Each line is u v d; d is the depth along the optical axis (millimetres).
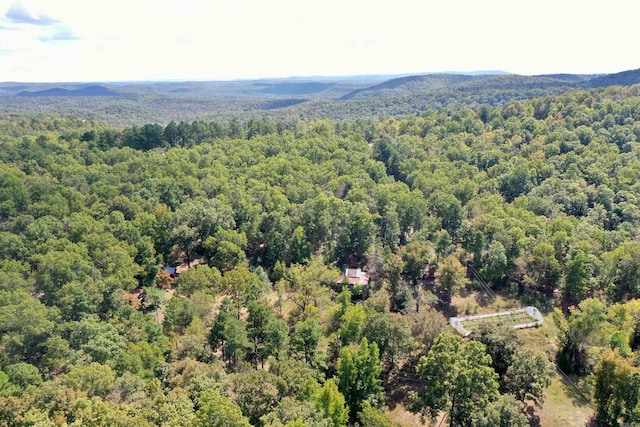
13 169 122938
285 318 83250
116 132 182750
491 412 46219
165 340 65812
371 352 59812
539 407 58000
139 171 136500
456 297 91625
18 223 99500
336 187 135375
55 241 90312
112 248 88125
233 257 101250
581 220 109438
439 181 134500
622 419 52938
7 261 83875
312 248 111688
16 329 64625
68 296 71750
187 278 83312
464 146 172500
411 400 57594
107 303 76938
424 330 66125
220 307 75812
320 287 84438
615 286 85812
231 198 120125
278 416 44875
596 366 57688
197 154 155000
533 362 55188
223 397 43875
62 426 39531
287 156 160375
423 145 185875
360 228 106625
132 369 56188
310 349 66625
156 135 182250
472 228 100750
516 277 94250
